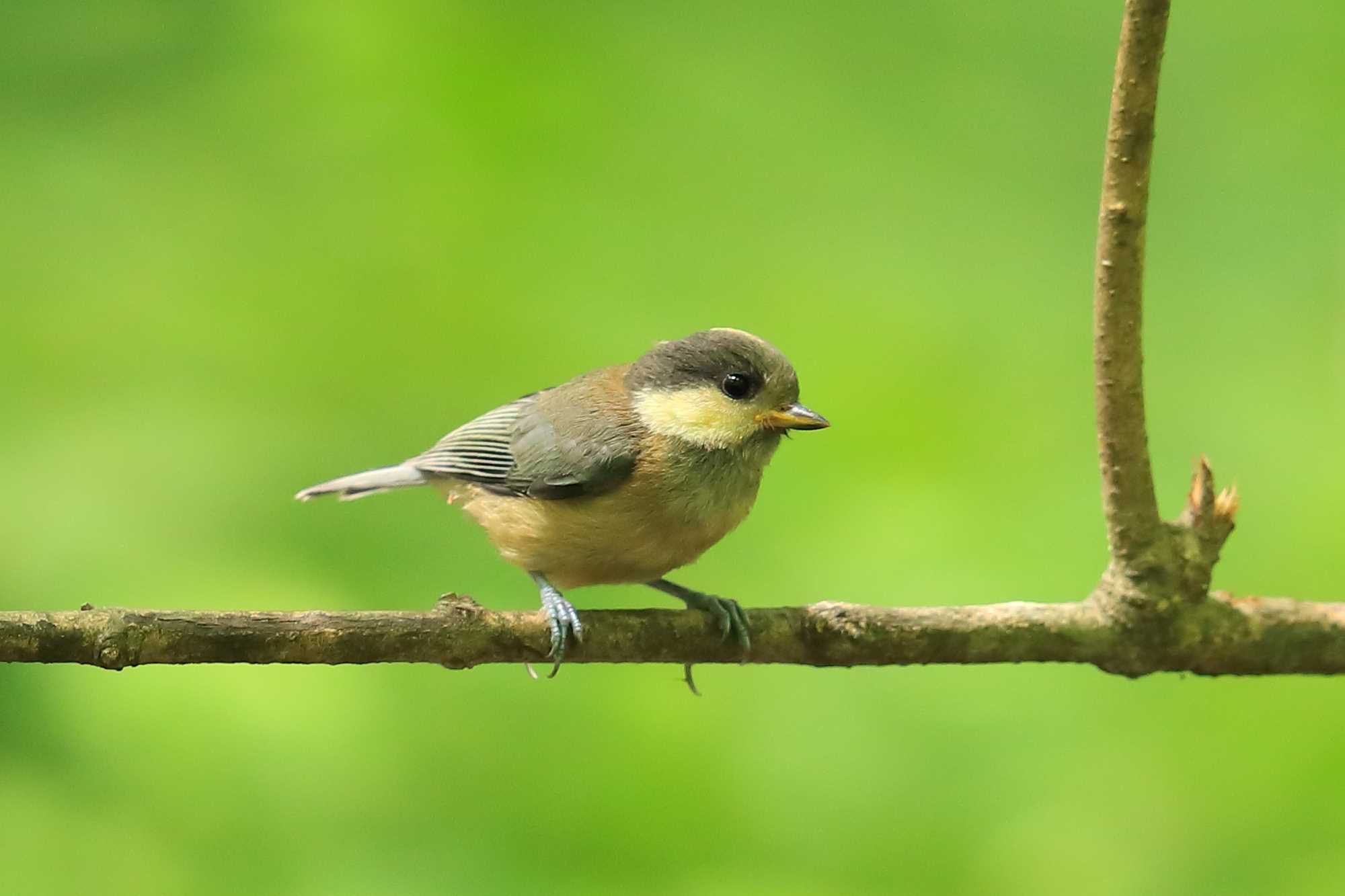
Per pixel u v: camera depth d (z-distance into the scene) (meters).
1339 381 11.36
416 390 11.74
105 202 11.77
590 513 8.91
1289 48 12.55
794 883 9.64
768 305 12.15
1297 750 9.74
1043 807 9.90
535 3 12.77
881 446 11.45
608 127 12.54
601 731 10.48
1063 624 7.68
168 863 9.13
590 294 12.14
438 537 11.46
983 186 12.76
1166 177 12.64
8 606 10.09
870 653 7.81
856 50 13.35
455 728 10.30
